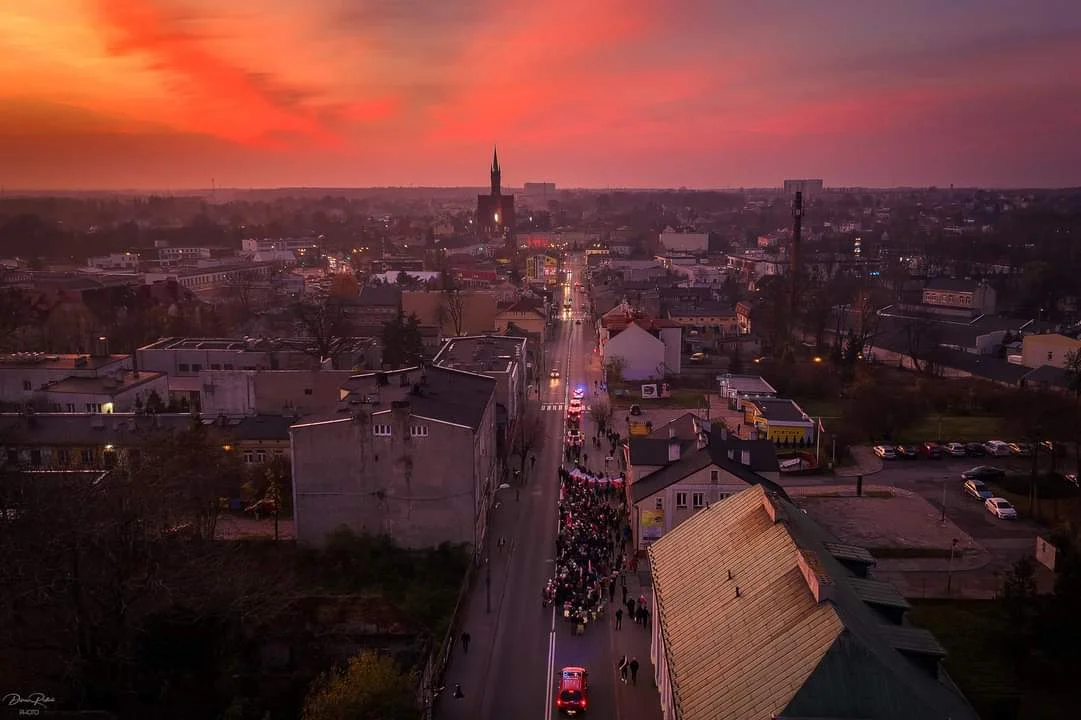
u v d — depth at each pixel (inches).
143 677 2684.5
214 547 3186.5
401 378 3976.4
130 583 2869.1
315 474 3516.2
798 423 5196.9
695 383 7126.0
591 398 6594.5
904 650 1897.1
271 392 4822.8
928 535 3831.2
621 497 4237.2
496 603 3223.4
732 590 2219.5
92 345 7391.7
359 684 2183.8
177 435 3887.8
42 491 2851.9
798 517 2492.6
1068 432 4781.0
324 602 2891.2
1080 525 3622.0
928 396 6082.7
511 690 2662.4
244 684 2635.3
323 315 7696.9
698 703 1892.2
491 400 4185.5
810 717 1678.2
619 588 3319.4
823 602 1888.5
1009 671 2709.2
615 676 2728.8
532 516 4106.8
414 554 3501.5
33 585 2652.6
